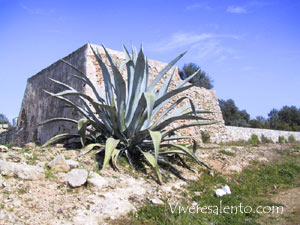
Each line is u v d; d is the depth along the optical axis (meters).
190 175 6.65
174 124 11.18
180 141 11.07
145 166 6.44
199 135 12.26
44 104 11.42
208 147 10.24
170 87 11.54
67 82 9.97
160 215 4.39
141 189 5.29
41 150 6.07
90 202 4.46
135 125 6.29
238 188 6.43
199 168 7.20
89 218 4.10
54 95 5.79
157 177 6.00
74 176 4.88
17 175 4.60
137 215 4.42
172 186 5.77
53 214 3.99
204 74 28.38
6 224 3.55
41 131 11.16
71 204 4.32
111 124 6.57
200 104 13.05
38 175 4.74
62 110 9.95
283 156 9.59
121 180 5.42
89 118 6.50
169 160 7.19
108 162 6.05
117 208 4.50
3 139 15.69
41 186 4.57
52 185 4.68
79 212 4.16
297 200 5.90
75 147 6.81
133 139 6.34
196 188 5.98
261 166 8.27
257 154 9.45
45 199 4.29
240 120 33.09
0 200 4.02
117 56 9.91
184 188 5.89
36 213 3.93
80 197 4.54
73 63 9.89
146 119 6.85
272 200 5.94
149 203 4.79
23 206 4.01
